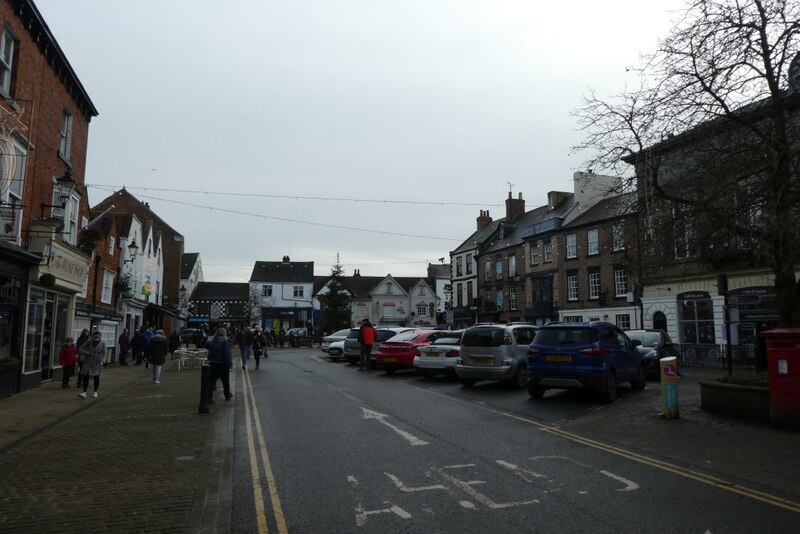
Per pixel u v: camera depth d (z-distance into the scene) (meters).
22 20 14.12
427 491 5.93
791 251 9.03
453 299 55.56
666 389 10.24
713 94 9.82
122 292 28.19
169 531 4.84
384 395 13.55
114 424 10.02
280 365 23.61
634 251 12.49
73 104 18.55
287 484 6.23
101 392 14.77
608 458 7.34
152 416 10.87
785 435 8.60
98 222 20.08
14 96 13.83
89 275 23.23
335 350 26.34
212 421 10.27
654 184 10.82
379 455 7.52
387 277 65.69
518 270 43.50
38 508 5.44
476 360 14.75
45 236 15.02
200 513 5.29
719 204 9.80
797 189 9.29
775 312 21.91
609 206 12.44
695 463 7.08
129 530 4.86
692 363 23.75
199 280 72.44
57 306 17.94
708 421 9.86
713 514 5.19
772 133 9.25
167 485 6.20
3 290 13.62
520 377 14.76
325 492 5.93
